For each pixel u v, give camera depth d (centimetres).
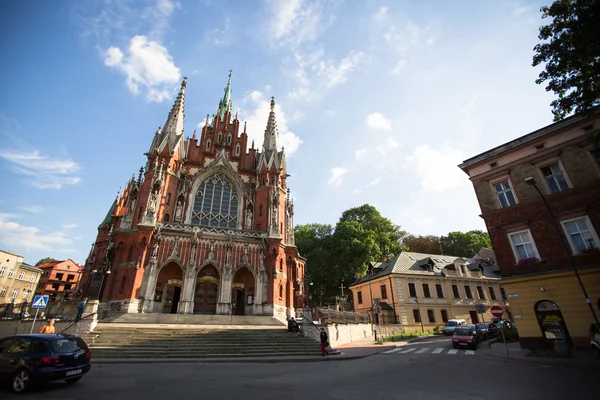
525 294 2200
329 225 8350
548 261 2145
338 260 6469
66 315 2869
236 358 1959
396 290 4500
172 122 4341
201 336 2317
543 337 2072
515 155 2478
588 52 1492
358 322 3875
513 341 2858
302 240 7781
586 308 1941
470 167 2730
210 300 3678
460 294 4816
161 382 1180
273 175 4422
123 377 1283
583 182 2130
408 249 7556
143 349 1969
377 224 7144
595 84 1566
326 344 2398
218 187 4356
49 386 1101
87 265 4672
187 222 3994
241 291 3881
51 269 9650
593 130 2133
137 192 3881
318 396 970
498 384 1126
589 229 2039
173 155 4119
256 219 4203
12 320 2536
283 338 2500
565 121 2242
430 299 4578
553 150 2291
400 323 4297
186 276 3447
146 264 3384
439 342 3066
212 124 4897
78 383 1154
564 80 1662
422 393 1005
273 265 3772
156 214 3638
